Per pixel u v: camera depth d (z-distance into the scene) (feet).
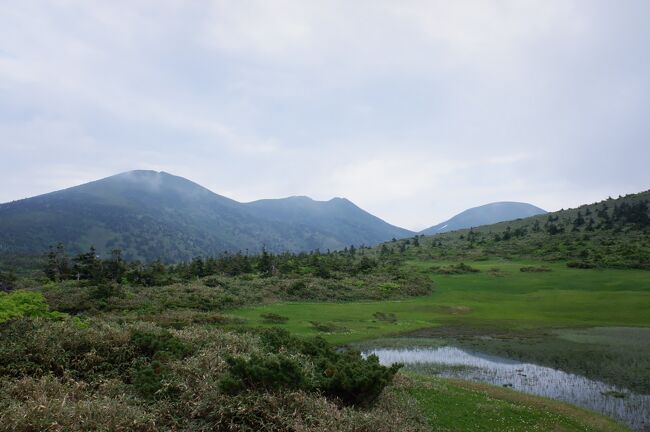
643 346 90.53
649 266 210.79
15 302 51.57
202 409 30.83
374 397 38.75
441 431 38.32
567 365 75.56
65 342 41.50
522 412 45.98
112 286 125.70
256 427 30.19
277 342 52.01
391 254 328.90
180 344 44.19
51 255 199.11
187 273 202.90
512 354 84.23
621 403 54.80
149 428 28.09
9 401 29.07
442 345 92.79
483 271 227.61
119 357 41.32
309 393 35.42
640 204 354.95
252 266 239.91
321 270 197.88
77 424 26.17
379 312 131.13
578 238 307.37
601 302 149.07
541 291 177.58
